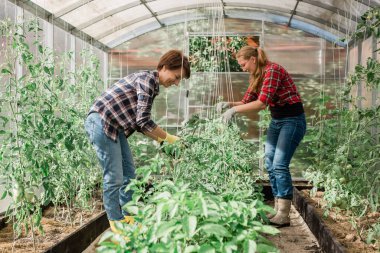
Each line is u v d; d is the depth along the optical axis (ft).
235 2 23.11
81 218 13.30
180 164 8.82
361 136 13.24
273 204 19.62
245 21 24.44
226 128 12.66
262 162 23.22
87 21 21.27
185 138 9.09
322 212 14.89
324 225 12.03
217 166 11.12
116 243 5.86
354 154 13.24
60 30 19.94
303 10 22.65
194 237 6.11
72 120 13.52
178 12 24.13
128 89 10.32
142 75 10.13
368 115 12.70
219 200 6.41
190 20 24.59
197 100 24.17
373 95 18.88
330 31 23.67
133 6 21.65
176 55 10.16
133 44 25.12
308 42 24.23
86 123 10.55
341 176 12.66
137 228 6.05
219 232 5.48
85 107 15.56
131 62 25.07
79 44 22.36
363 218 13.75
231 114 12.53
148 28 24.71
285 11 23.29
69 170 13.07
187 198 6.13
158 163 7.50
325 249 11.50
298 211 17.06
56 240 11.50
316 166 18.10
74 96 15.57
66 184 12.19
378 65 12.82
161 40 24.97
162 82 10.40
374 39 19.10
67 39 20.89
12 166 10.34
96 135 10.39
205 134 12.67
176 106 24.36
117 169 10.53
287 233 13.80
